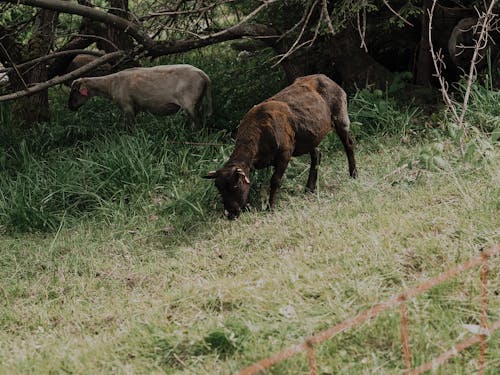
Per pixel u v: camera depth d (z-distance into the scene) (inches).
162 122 544.1
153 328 269.6
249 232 373.1
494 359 223.0
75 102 574.9
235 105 595.5
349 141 441.4
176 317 284.2
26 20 642.2
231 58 738.8
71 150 519.8
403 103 545.3
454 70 569.6
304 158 476.4
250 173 431.8
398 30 586.2
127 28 502.6
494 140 418.6
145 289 332.5
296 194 431.8
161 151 491.8
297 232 354.3
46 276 365.7
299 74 569.0
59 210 446.6
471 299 256.4
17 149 536.4
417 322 245.4
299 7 561.3
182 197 424.5
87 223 427.8
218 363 243.3
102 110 622.5
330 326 253.4
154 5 600.7
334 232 338.0
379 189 400.2
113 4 594.6
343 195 406.3
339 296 271.7
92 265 368.2
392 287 276.4
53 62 637.9
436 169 397.7
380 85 555.2
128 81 554.6
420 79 565.0
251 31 540.7
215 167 455.8
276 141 404.2
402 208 353.7
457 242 296.5
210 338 252.4
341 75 567.8
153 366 246.2
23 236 422.6
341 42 556.4
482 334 230.5
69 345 273.6
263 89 606.9
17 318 315.9
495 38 538.0
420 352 231.0
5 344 286.2
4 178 486.0
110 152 489.1
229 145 490.9
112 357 256.5
